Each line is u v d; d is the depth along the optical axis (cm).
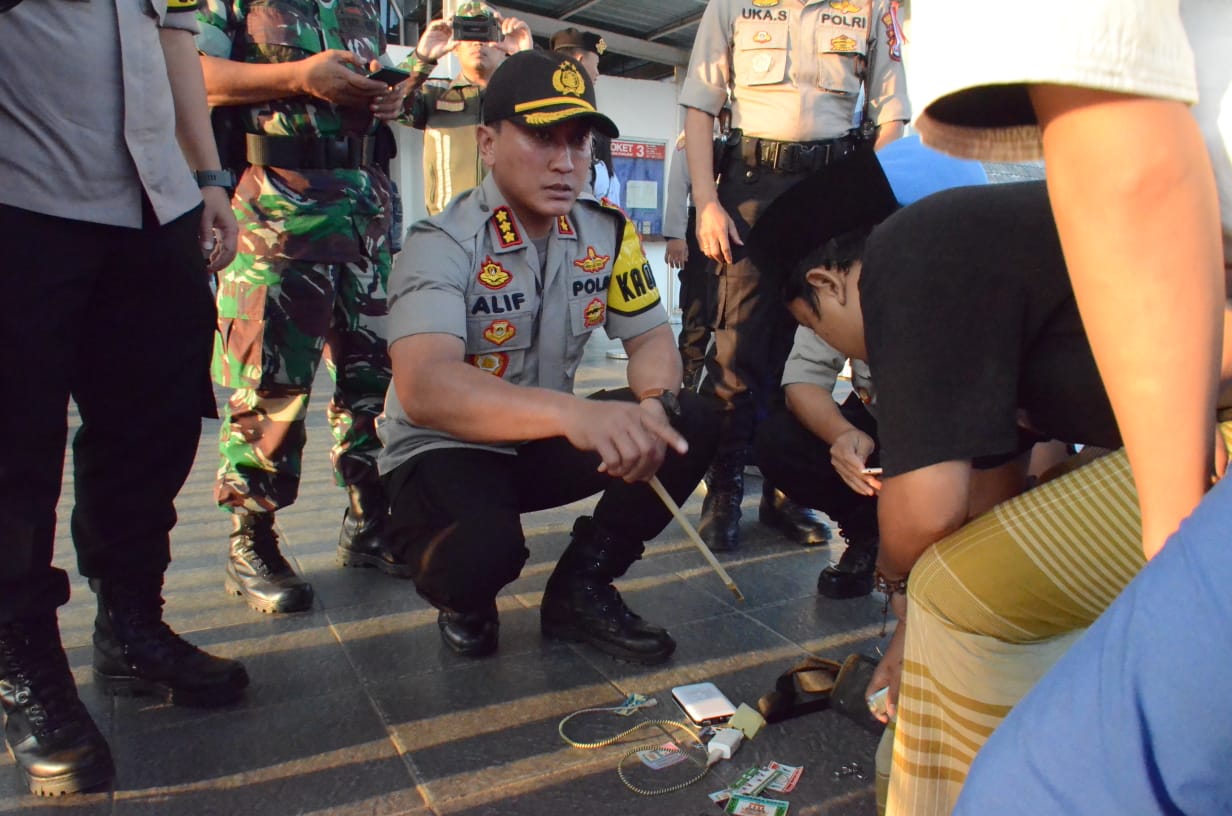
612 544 229
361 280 271
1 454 161
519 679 214
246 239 242
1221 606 73
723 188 319
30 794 168
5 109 157
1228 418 108
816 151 305
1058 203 80
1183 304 75
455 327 205
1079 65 73
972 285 116
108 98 168
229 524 330
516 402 193
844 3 307
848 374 579
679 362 238
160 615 208
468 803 166
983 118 90
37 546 168
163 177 179
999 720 126
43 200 161
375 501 287
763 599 264
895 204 142
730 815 163
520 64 209
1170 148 74
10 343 159
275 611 251
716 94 316
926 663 130
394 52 855
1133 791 77
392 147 282
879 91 316
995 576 121
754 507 362
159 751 183
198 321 192
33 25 158
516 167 210
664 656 224
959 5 79
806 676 206
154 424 190
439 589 212
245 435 248
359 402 280
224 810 164
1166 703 75
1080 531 117
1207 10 88
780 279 151
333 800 167
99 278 178
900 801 136
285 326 245
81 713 173
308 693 207
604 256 236
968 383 117
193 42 205
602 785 172
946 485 120
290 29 245
